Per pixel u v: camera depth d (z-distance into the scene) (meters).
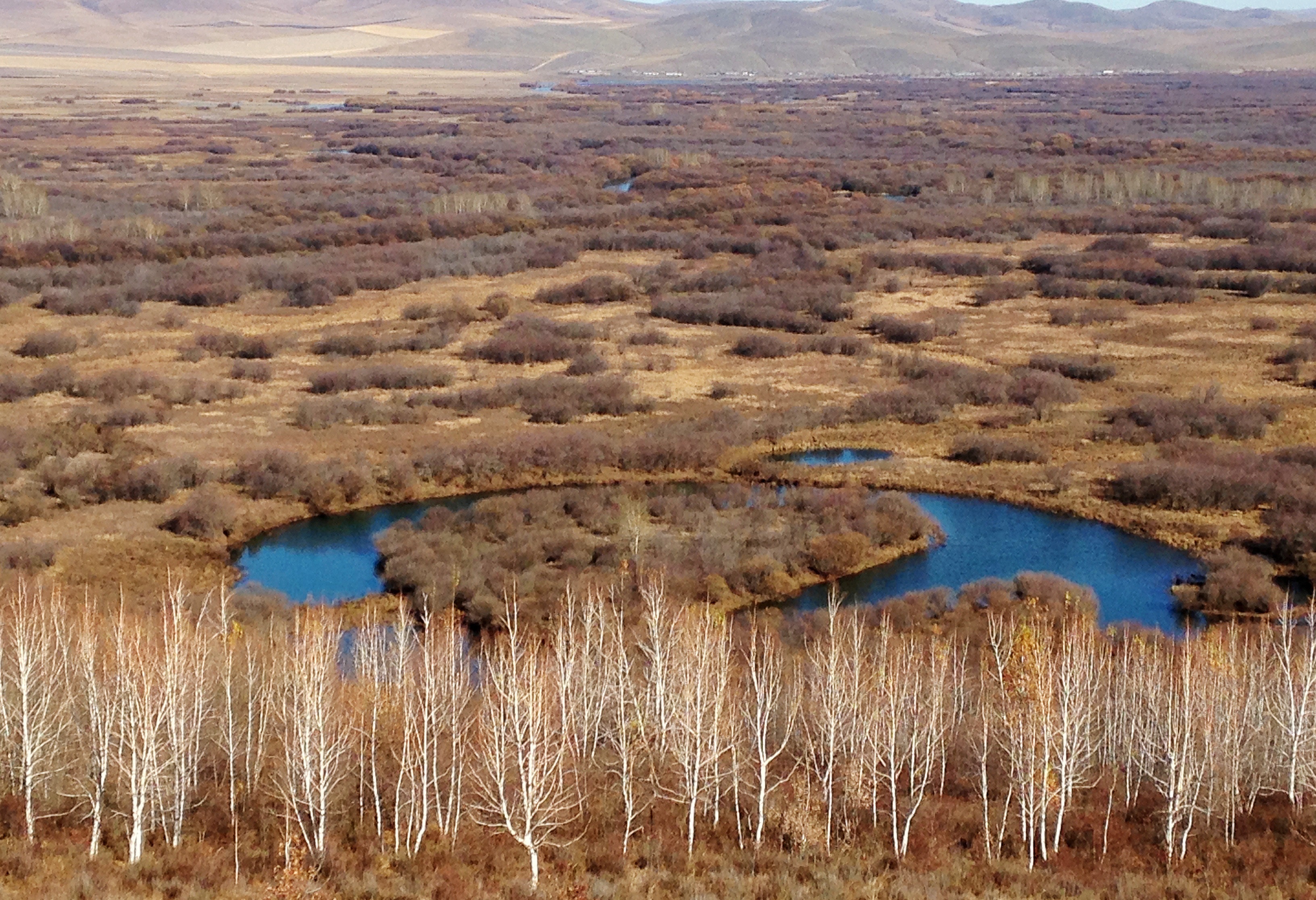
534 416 76.81
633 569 52.66
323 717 30.27
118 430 72.12
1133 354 89.50
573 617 43.34
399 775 31.27
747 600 52.19
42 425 72.50
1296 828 31.22
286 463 65.81
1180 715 32.31
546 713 31.16
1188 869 29.69
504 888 27.44
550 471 67.94
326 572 55.91
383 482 66.25
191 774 31.61
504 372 86.81
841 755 33.91
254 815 31.17
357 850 29.67
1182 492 62.47
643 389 82.56
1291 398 78.75
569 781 33.00
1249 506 61.94
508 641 42.84
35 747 29.66
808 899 27.52
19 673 31.84
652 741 35.06
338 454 69.50
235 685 35.50
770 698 35.25
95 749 30.06
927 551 57.84
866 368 87.38
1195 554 57.00
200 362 88.19
